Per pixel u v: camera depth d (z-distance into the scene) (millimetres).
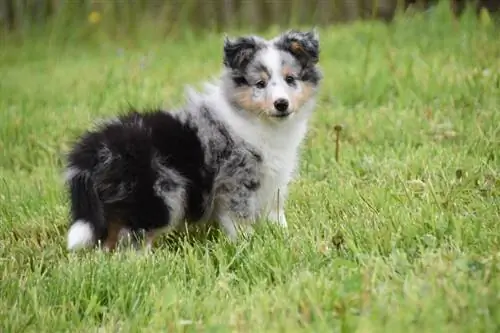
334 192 10336
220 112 9320
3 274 8383
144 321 7223
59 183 11680
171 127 9156
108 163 8898
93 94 16938
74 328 7203
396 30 19891
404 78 15070
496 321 6324
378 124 13219
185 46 22344
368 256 7910
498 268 7316
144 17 24797
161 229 9094
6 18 25422
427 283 7012
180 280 8055
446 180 10180
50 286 7828
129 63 20359
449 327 6281
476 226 8445
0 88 18453
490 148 11328
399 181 10438
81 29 24781
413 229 8562
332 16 23500
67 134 14016
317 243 8508
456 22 19375
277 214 9586
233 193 9273
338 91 15312
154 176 8930
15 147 14016
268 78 9297
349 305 6867
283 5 24219
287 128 9461
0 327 7094
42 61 22328
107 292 7758
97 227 8969
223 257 8445
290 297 7156
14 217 10555
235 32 23656
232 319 6852
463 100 13672
